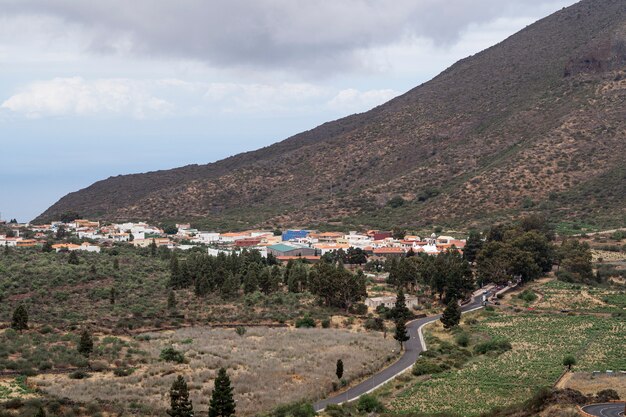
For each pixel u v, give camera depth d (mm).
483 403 117750
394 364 147250
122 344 147250
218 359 140375
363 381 135125
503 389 124688
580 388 119500
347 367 139000
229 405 106500
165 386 122375
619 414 97438
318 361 142875
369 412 115688
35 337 145750
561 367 136250
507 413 106750
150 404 112188
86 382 121750
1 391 112812
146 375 127875
